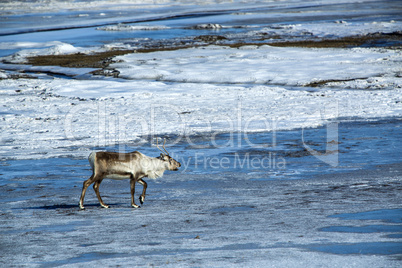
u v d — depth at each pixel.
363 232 24.38
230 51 175.50
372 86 111.06
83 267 19.55
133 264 19.69
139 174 35.06
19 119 80.56
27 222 30.03
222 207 33.78
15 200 38.50
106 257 21.23
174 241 23.84
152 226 27.84
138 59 162.50
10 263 20.67
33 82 122.00
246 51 174.25
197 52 175.50
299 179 45.47
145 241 24.11
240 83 122.56
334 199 35.56
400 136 65.94
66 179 46.84
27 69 153.62
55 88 112.81
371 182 42.56
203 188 42.44
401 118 78.94
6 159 56.12
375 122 76.50
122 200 37.91
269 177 46.84
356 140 64.31
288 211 31.41
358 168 49.53
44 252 22.47
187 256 20.75
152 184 44.72
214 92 108.06
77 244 23.89
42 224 29.36
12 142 65.38
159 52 179.00
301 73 129.88
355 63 142.50
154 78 131.25
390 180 43.16
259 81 123.31
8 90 110.69
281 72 132.00
